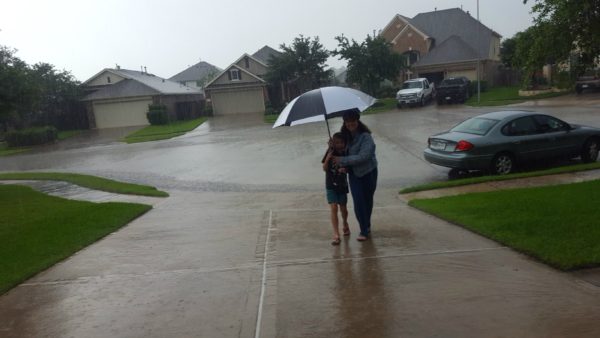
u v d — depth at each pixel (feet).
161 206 33.99
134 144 90.27
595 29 23.18
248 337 12.75
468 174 39.86
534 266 16.29
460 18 168.66
